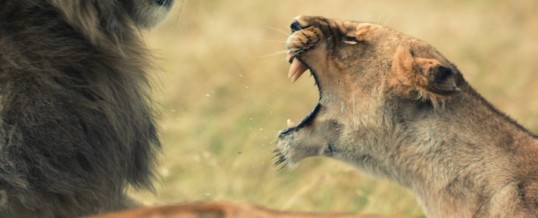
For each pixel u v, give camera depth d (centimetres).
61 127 1652
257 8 4262
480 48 3941
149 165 1861
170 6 1859
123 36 1802
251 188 2544
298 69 1616
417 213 2338
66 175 1652
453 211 1549
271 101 3189
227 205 1120
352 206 2419
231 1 4309
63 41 1694
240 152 2534
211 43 3769
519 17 4456
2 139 1598
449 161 1544
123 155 1761
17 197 1605
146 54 1866
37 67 1652
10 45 1644
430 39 4072
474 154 1534
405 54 1555
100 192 1708
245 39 3900
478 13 4444
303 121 1596
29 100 1631
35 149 1623
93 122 1694
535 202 1497
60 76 1672
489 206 1523
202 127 2970
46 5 1684
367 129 1577
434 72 1532
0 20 1652
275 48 3788
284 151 1598
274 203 2444
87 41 1720
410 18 4247
